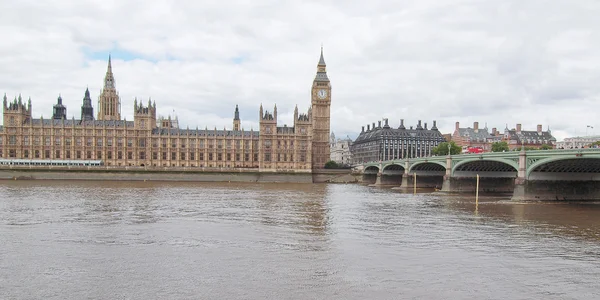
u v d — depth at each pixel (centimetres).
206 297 3525
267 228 6488
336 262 4559
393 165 18712
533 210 8719
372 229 6500
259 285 3822
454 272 4259
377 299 3512
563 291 3775
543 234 6166
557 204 9800
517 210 8731
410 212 8456
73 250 4994
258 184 18600
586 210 8719
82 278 3981
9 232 6006
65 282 3866
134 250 5022
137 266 4372
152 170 19812
